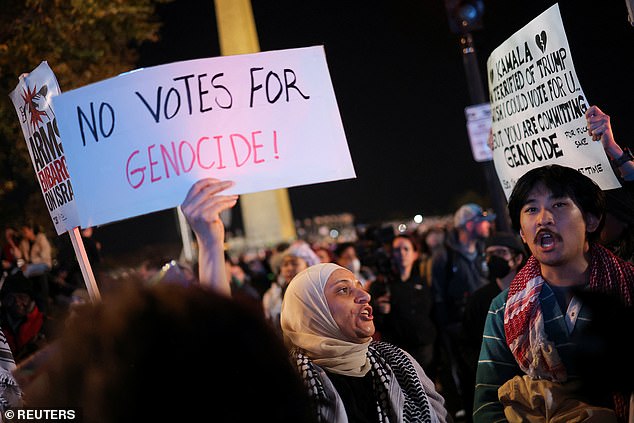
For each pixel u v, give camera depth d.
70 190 4.31
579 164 3.96
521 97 4.27
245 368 1.61
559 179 3.52
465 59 11.62
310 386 3.44
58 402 1.65
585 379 2.48
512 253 6.38
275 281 10.85
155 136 3.91
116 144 3.94
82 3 15.12
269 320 1.73
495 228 11.98
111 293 1.66
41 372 1.81
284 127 4.00
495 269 6.39
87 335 1.62
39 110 4.46
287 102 4.02
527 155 4.30
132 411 1.56
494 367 3.66
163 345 1.58
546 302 3.48
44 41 15.11
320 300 3.68
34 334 6.73
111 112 3.94
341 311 3.66
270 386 1.62
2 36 14.99
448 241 9.12
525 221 3.55
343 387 3.56
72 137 4.01
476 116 11.66
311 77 4.08
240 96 3.96
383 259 8.71
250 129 3.96
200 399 1.57
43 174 4.63
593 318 2.46
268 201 41.78
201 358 1.58
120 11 16.02
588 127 3.78
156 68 3.92
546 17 3.92
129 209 3.92
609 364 2.41
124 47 17.28
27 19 15.12
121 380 1.57
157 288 1.65
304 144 4.02
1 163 16.12
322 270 3.77
